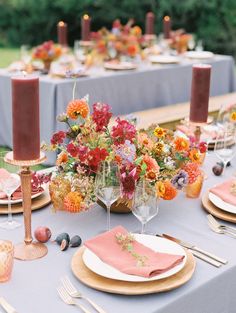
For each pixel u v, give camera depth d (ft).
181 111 13.84
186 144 5.21
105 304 3.84
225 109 8.22
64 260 4.46
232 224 5.27
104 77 13.35
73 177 5.11
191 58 17.16
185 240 4.88
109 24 41.19
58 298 3.91
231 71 17.83
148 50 17.44
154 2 39.11
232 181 5.96
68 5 41.47
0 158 5.11
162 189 4.83
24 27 43.80
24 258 4.44
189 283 4.15
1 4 43.86
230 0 37.22
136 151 5.13
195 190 5.82
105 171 4.72
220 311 4.43
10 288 4.02
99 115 5.03
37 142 4.36
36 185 5.53
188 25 38.47
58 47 13.98
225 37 37.86
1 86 13.51
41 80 12.36
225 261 4.46
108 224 4.97
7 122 13.69
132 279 4.00
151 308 3.80
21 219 5.25
